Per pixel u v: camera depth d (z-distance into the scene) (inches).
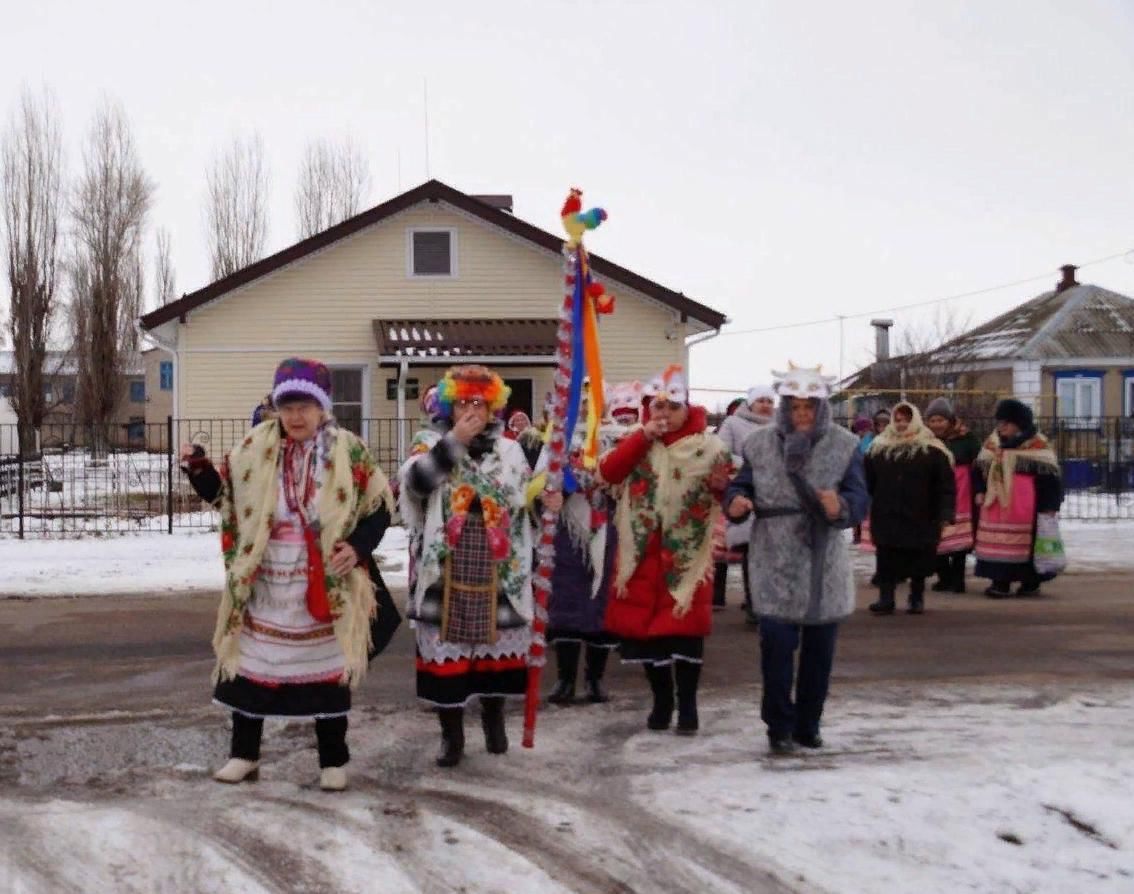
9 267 1672.0
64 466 774.5
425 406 234.1
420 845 189.6
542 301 905.5
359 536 209.6
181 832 194.5
